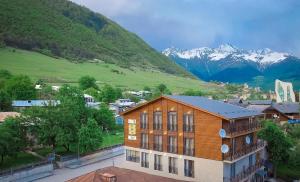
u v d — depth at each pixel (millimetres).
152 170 67625
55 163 82125
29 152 87688
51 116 85000
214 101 74125
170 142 65125
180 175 63594
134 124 70500
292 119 123375
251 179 66875
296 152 78375
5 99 130875
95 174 49625
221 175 58688
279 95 186000
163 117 66000
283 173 77000
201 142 60906
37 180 71750
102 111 119875
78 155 84875
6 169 72562
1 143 72562
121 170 53625
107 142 106375
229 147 59875
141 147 69375
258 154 71812
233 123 61500
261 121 82625
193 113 61844
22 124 82375
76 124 88125
